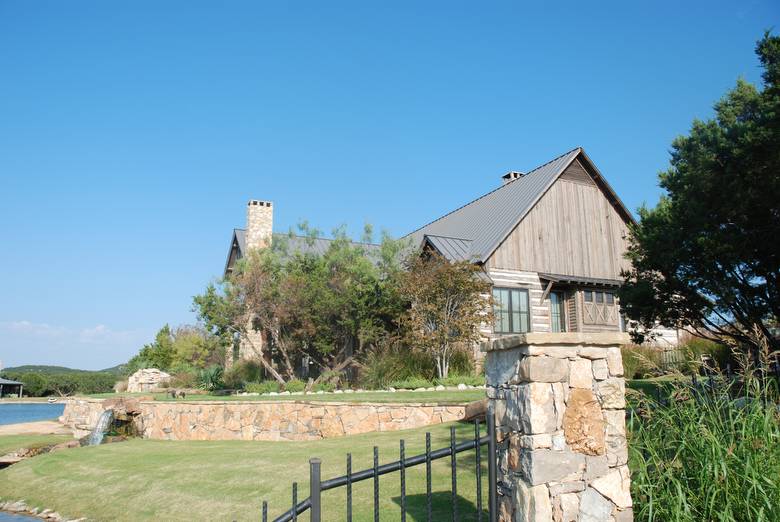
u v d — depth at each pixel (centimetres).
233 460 1133
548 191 2544
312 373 2406
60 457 1426
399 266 2198
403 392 1627
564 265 2505
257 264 2191
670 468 512
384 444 1077
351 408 1398
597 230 2633
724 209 1160
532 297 2391
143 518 899
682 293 1362
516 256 2397
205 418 1634
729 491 493
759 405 533
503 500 475
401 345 1994
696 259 1287
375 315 2133
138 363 3838
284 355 2184
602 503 449
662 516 500
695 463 518
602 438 459
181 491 980
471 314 1909
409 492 754
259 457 1127
